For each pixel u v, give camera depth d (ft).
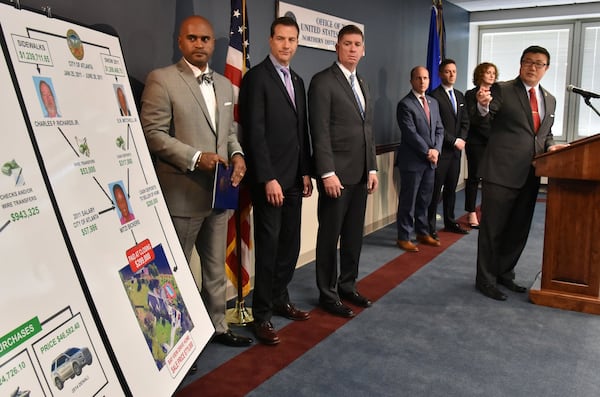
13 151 3.82
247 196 9.05
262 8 10.66
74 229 4.40
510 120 9.96
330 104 8.89
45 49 4.42
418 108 13.35
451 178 15.31
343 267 9.95
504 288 10.87
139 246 5.47
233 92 8.11
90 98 5.01
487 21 22.86
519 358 7.73
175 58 8.52
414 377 7.18
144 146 6.09
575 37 22.40
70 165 4.51
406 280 11.34
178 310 6.03
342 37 8.96
